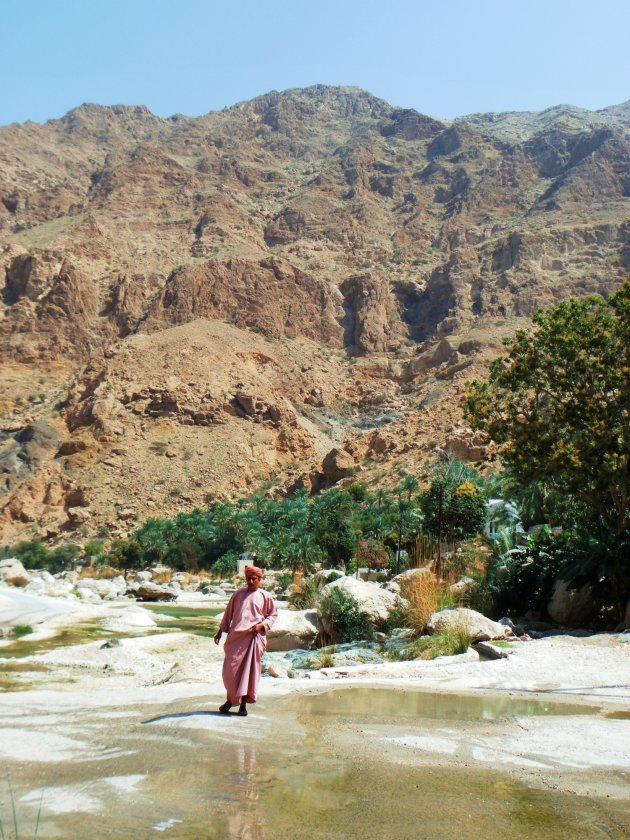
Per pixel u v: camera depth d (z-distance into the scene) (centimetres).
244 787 539
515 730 761
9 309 19525
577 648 1437
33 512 12281
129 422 13975
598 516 2064
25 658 1770
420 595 1880
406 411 16438
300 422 15350
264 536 8900
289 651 1739
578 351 2069
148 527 9369
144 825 463
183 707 837
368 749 659
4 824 460
